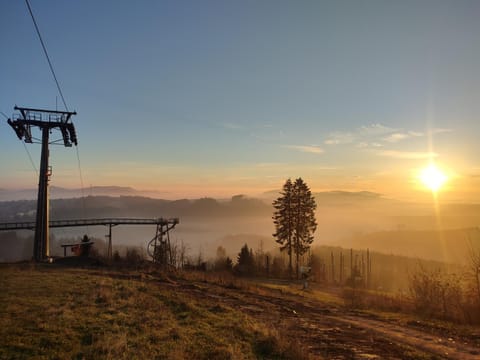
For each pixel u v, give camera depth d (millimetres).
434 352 12969
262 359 10297
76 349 9523
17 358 8656
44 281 21453
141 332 11844
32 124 40156
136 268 37500
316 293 38469
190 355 9906
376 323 18484
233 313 16750
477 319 18641
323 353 11797
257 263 73500
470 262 20797
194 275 36000
